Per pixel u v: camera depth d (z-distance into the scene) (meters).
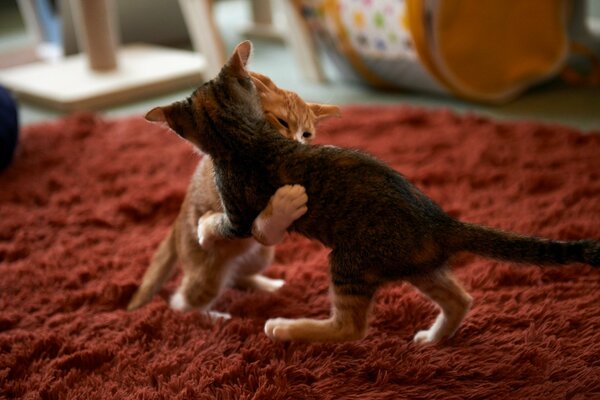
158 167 1.70
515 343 1.11
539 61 1.96
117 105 2.05
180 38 2.55
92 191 1.62
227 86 1.07
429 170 1.62
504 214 1.49
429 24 1.84
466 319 1.17
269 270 1.42
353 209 0.95
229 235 1.10
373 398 0.99
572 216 1.47
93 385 1.07
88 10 2.10
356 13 1.96
